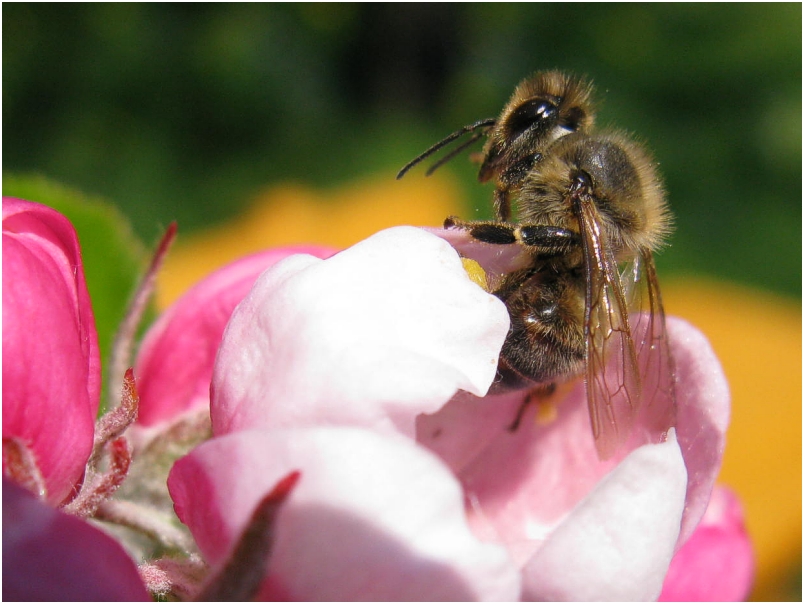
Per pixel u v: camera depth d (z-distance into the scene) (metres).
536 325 0.08
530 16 0.20
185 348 0.08
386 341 0.07
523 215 0.08
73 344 0.07
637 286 0.08
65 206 0.09
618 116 0.19
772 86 0.18
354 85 0.21
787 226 0.18
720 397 0.08
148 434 0.08
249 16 0.20
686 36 0.19
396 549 0.07
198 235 0.14
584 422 0.08
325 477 0.07
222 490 0.07
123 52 0.19
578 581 0.07
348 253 0.07
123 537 0.08
